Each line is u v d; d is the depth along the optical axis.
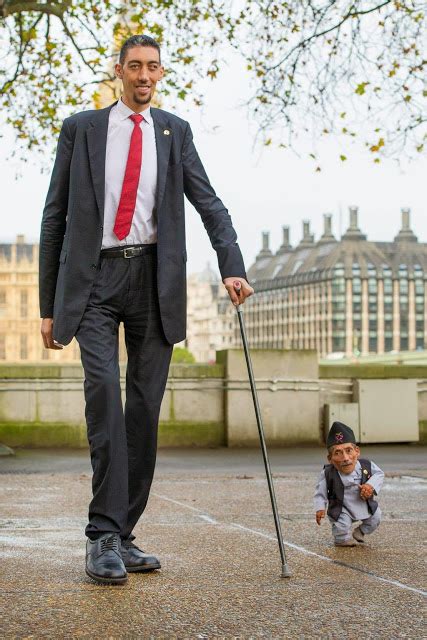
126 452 4.15
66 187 4.31
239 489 8.33
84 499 7.50
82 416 13.44
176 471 10.48
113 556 4.05
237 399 13.74
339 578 4.21
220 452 13.01
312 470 10.55
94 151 4.22
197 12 18.36
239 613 3.53
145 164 4.24
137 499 4.36
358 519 5.18
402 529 5.84
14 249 167.50
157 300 4.27
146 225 4.25
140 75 4.20
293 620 3.43
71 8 17.70
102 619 3.41
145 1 18.44
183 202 4.31
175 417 13.73
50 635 3.20
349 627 3.34
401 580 4.17
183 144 4.38
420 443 14.44
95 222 4.20
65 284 4.20
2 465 11.07
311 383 13.93
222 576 4.24
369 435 14.14
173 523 6.12
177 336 4.30
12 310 166.50
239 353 13.83
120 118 4.26
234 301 4.25
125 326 4.34
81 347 4.19
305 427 13.91
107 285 4.21
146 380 4.32
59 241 4.36
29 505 7.08
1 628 3.28
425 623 3.40
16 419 13.34
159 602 3.69
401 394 14.27
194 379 13.77
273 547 5.12
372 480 5.21
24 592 3.85
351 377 14.31
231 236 4.33
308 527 5.93
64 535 5.54
